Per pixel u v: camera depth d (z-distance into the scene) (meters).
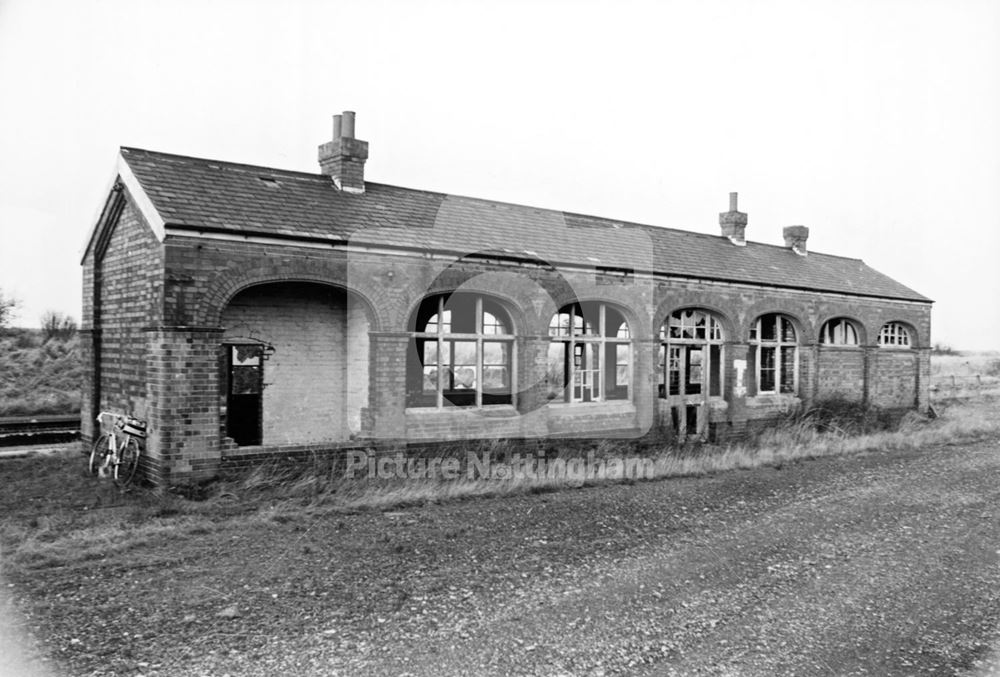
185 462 10.24
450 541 8.75
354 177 13.75
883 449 17.58
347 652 5.68
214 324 10.50
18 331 27.92
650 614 6.75
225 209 11.05
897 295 22.97
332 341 12.78
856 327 22.22
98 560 7.57
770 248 22.36
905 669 5.83
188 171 11.85
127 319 11.75
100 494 10.23
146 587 6.85
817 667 5.80
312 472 11.27
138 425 10.76
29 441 15.04
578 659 5.77
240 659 5.48
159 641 5.72
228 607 6.44
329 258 11.50
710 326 18.31
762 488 12.66
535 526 9.64
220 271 10.55
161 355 10.11
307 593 6.87
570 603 6.94
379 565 7.76
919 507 11.45
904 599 7.38
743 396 18.44
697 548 8.92
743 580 7.82
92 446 12.80
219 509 9.62
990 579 8.05
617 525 9.88
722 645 6.15
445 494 11.08
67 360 26.75
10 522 8.85
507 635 6.15
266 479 10.80
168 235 10.13
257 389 11.98
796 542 9.31
